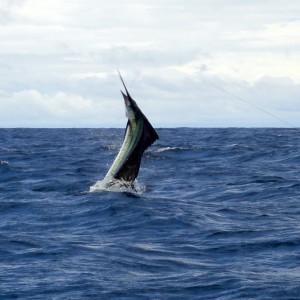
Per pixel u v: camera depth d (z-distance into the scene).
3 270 17.16
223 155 58.91
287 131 142.62
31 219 25.33
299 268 17.44
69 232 22.73
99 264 17.89
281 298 14.88
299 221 24.84
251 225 23.89
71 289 15.57
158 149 62.03
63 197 30.55
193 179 40.34
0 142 90.19
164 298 15.07
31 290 15.45
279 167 48.50
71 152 65.81
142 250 19.72
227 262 18.31
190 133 125.19
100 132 155.25
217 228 23.16
